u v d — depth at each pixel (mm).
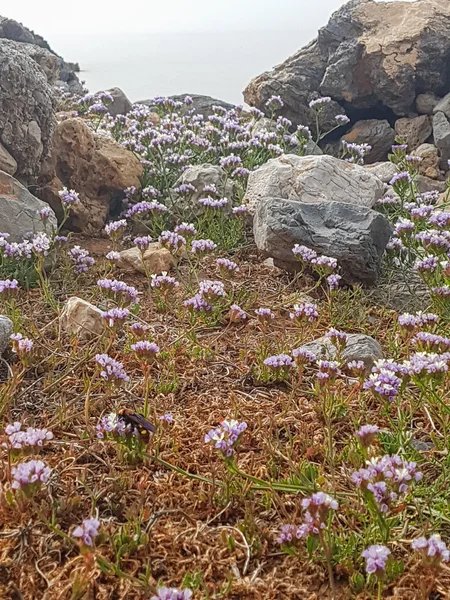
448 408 527
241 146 1383
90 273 992
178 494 498
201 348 739
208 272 1011
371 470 401
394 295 941
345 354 699
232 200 1230
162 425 555
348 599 410
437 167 1750
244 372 699
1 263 925
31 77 1149
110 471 519
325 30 1968
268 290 946
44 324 809
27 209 1023
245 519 459
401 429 524
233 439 444
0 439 529
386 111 1940
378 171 1566
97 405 619
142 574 413
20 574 422
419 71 1844
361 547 444
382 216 972
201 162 1412
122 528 447
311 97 1945
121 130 1594
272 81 1955
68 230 1211
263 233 971
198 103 2324
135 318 816
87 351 679
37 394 644
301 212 969
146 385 562
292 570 430
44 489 494
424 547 364
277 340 752
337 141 1962
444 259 874
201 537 457
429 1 1940
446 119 1772
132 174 1254
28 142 1139
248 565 436
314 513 382
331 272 857
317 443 568
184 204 1221
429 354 521
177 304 873
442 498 490
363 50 1868
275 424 580
